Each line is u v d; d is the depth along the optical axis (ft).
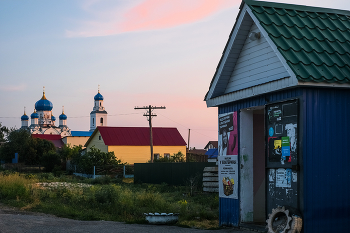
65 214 38.93
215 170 68.95
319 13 29.94
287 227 23.68
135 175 104.68
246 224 30.66
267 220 25.41
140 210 44.06
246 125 32.24
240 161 31.94
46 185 74.08
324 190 24.18
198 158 174.40
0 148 200.85
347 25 29.53
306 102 24.23
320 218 23.89
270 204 26.91
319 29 27.89
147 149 181.37
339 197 24.47
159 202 48.67
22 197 48.96
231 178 33.17
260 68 29.71
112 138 177.88
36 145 194.59
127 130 186.50
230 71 33.73
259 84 27.78
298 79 23.08
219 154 35.35
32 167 167.12
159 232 29.71
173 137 191.52
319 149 24.27
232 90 33.86
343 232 24.36
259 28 27.35
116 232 29.43
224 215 34.06
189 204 51.88
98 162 137.59
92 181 100.73
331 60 25.11
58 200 49.96
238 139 32.30
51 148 197.57
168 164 96.68
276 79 26.00
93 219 37.37
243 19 29.76
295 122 24.72
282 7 29.01
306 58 24.67
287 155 25.35
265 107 27.99
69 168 163.43
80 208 44.27
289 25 27.32
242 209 31.65
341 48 26.53
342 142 24.93
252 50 30.76
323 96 24.76
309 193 23.82
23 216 35.68
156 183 99.19
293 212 23.95
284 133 25.80
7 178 59.72
